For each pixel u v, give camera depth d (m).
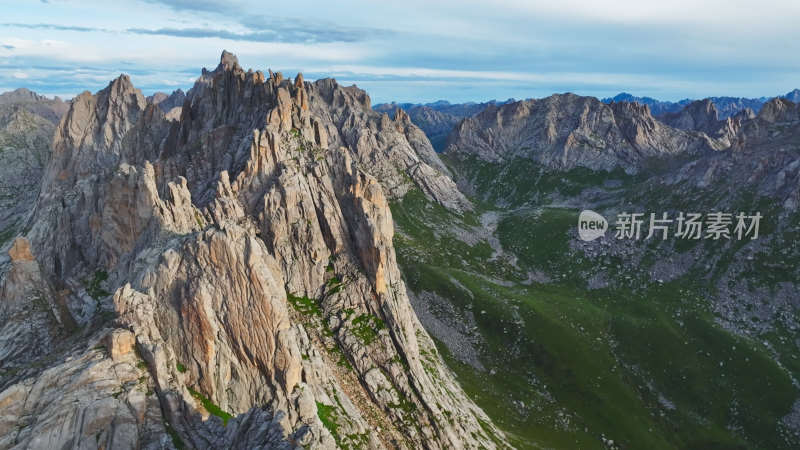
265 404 70.06
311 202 118.69
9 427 55.44
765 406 158.88
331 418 78.50
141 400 59.53
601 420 152.38
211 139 147.38
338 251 116.62
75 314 89.00
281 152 128.00
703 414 159.12
